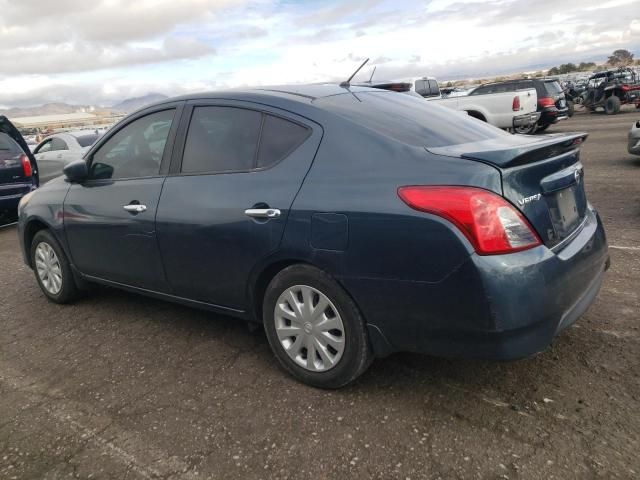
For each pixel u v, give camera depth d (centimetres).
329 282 286
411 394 298
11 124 863
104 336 405
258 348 368
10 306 488
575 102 2938
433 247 250
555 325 258
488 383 304
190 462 254
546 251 257
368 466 243
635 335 345
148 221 367
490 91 1862
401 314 267
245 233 313
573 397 284
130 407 304
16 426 293
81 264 440
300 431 271
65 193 442
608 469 230
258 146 326
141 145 391
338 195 279
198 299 360
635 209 673
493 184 248
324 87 363
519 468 235
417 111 344
